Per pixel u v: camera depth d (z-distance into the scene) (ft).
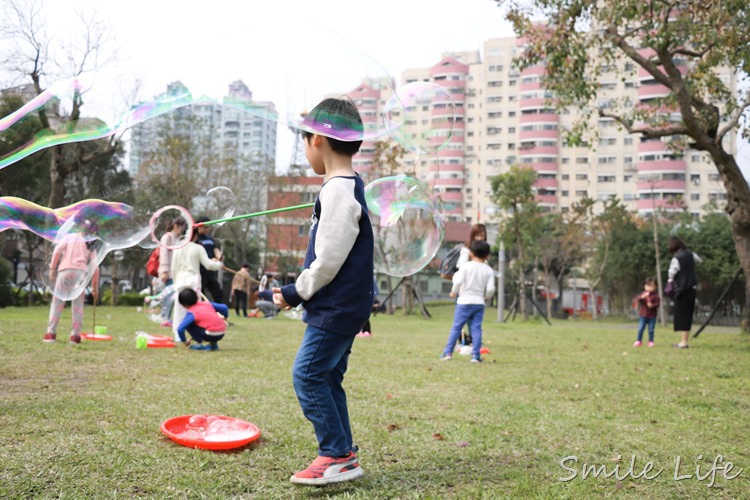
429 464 7.25
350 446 6.71
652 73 26.71
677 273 24.29
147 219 15.29
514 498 6.14
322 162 6.81
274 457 7.29
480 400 11.28
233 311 49.90
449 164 144.46
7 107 22.03
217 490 6.15
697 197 127.13
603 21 26.21
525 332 32.76
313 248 6.52
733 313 77.36
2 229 11.58
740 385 13.76
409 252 10.94
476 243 17.78
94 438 7.63
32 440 7.40
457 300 17.76
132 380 11.82
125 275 81.92
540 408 10.70
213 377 12.60
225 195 24.73
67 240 14.38
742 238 29.35
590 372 15.55
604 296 97.76
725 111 29.19
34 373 12.14
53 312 17.33
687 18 24.00
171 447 7.46
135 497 5.84
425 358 17.89
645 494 6.50
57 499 5.70
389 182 10.72
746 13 22.52
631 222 89.51
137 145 64.80
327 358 6.38
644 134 29.66
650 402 11.55
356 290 6.34
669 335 34.47
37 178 46.65
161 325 24.68
